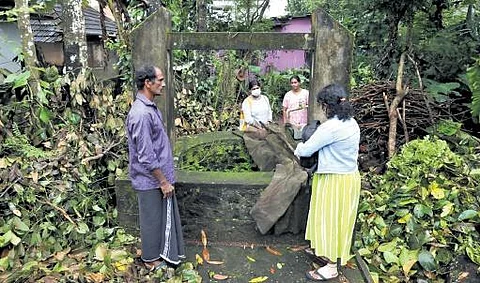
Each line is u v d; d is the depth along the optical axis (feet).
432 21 18.20
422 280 9.68
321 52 10.39
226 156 13.85
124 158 12.19
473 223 10.53
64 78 12.23
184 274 9.22
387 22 18.17
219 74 23.11
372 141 14.87
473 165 12.60
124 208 10.80
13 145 10.72
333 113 8.48
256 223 10.61
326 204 8.86
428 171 11.57
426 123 14.67
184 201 10.77
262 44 10.54
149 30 10.59
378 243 10.78
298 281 9.30
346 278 9.43
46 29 23.59
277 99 27.17
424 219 10.84
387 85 15.44
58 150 11.05
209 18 29.91
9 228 9.08
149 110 8.47
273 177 10.65
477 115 14.74
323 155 8.71
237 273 9.59
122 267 9.27
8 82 11.84
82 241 9.96
